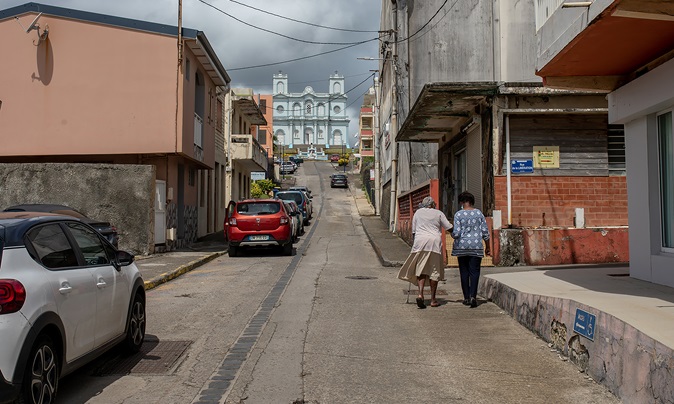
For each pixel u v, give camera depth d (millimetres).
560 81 9133
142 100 18000
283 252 18250
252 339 7477
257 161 34812
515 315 8398
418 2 24750
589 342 5961
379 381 5793
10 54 18125
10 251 4684
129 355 6762
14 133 18078
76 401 5309
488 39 24453
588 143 13703
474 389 5527
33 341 4492
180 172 20812
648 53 8039
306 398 5336
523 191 13578
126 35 18031
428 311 9141
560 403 5152
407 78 24812
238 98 32844
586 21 7051
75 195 16734
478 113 14570
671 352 4438
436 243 9352
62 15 18062
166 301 10188
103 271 6027
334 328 8047
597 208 13672
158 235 17922
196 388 5652
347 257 17531
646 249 8562
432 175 24656
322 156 108062
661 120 8406
